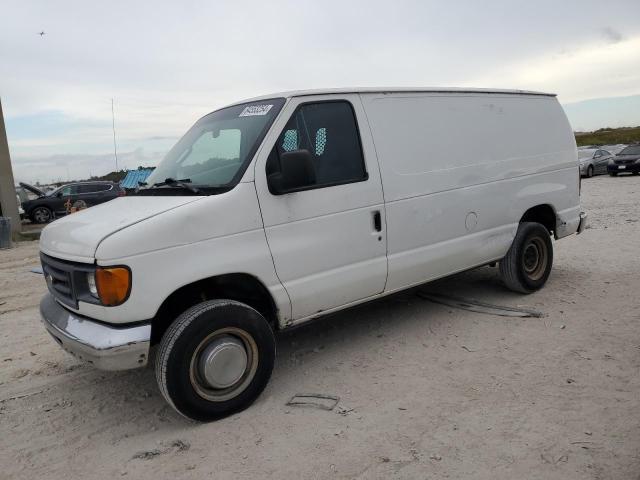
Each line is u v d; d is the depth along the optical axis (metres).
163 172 4.56
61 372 4.88
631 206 13.77
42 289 8.65
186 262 3.55
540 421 3.37
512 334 4.92
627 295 5.86
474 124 5.37
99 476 3.18
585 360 4.23
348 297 4.41
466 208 5.20
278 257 3.94
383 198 4.52
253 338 3.79
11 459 3.45
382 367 4.41
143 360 3.46
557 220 6.32
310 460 3.15
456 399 3.75
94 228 3.60
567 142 6.43
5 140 19.09
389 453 3.16
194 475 3.10
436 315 5.61
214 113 4.88
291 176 3.76
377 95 4.68
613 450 3.01
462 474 2.90
